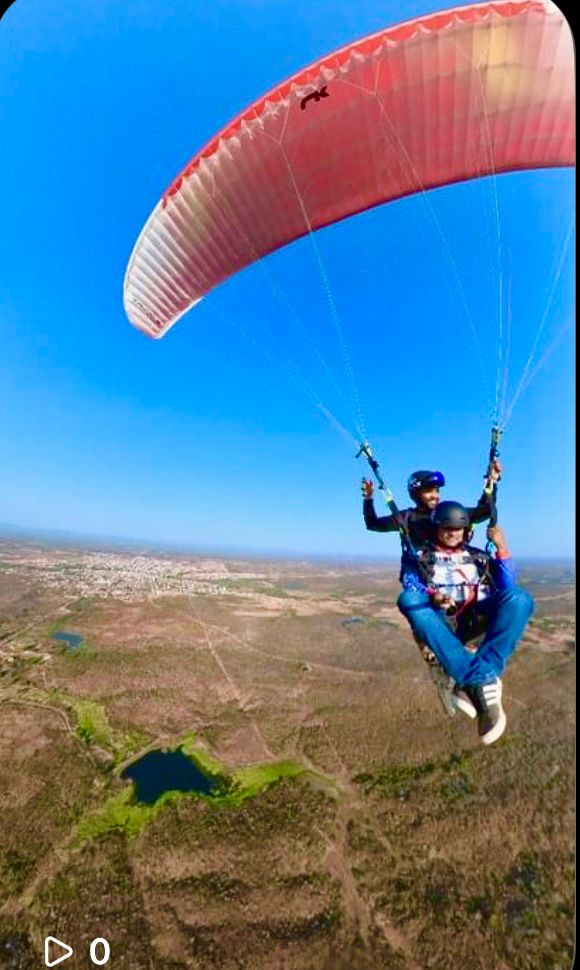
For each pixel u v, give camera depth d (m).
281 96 5.16
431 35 4.62
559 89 4.91
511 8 4.36
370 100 5.26
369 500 4.86
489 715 3.74
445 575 4.09
